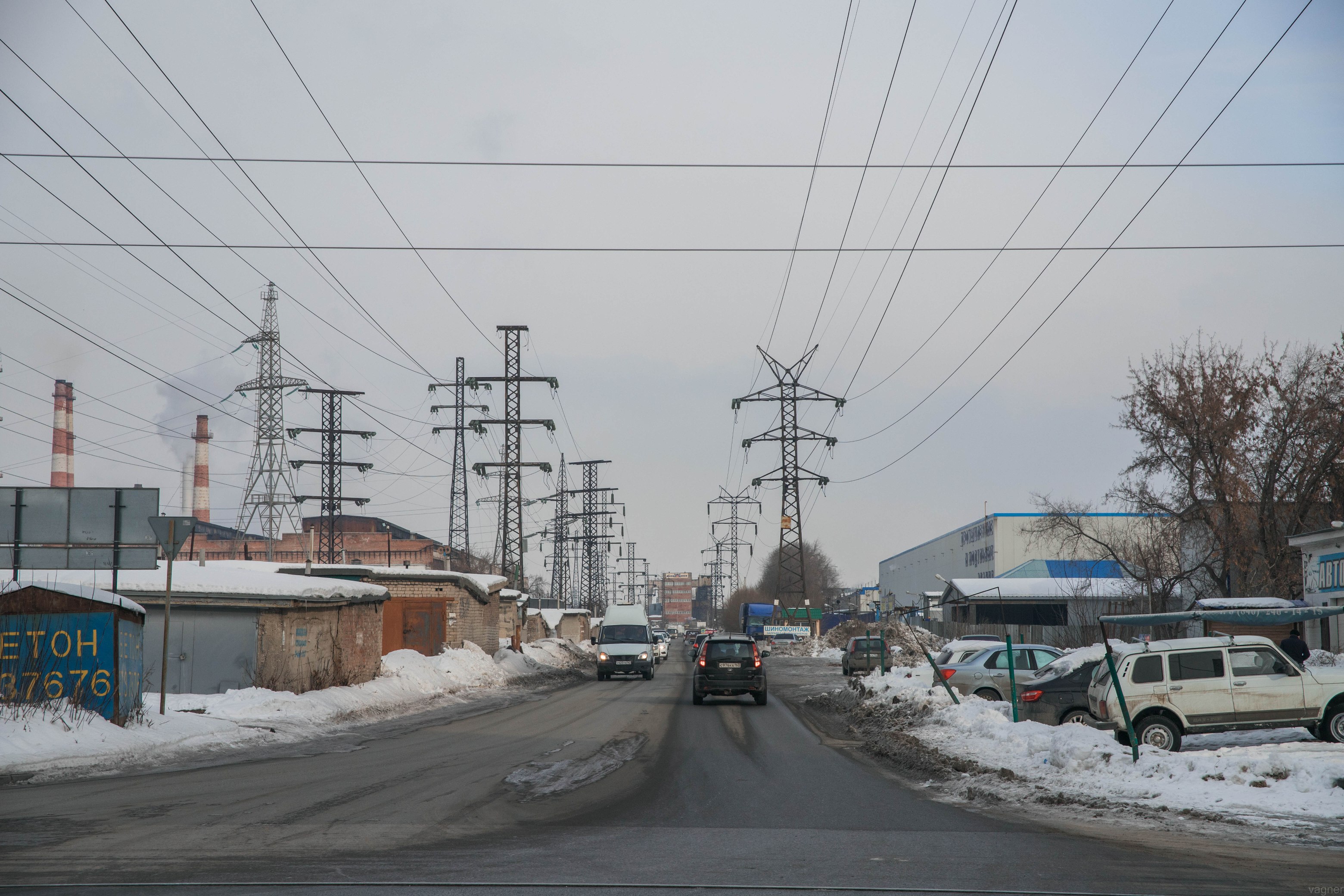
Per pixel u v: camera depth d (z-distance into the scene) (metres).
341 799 11.72
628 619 45.22
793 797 12.26
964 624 64.69
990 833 9.72
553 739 19.20
